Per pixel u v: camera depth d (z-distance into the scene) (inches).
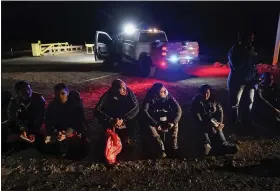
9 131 164.9
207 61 603.5
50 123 162.2
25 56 757.9
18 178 138.7
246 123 212.2
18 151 165.6
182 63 372.2
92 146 175.3
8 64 566.6
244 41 206.1
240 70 205.0
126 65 510.9
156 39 437.4
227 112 240.4
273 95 214.7
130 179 139.5
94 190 129.8
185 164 154.0
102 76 411.8
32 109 166.6
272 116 206.1
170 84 351.6
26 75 419.2
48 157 159.9
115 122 160.1
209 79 384.5
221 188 132.3
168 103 172.6
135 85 346.3
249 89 207.9
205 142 163.9
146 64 396.8
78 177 140.5
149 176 142.3
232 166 151.3
